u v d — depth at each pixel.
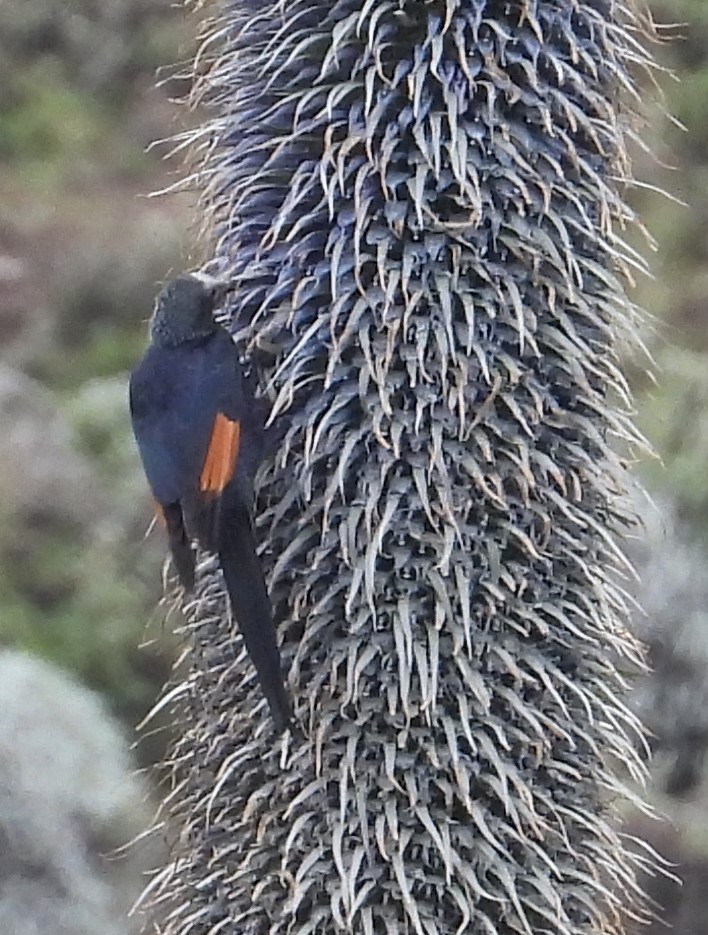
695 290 38.41
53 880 21.59
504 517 10.55
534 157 10.14
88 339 39.44
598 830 11.32
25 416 33.56
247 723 11.26
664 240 40.00
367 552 10.39
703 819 23.86
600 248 10.61
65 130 46.72
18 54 48.75
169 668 28.61
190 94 13.17
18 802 22.03
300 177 10.29
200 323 10.36
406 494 10.41
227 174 10.77
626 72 10.95
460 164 9.88
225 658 11.38
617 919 11.73
